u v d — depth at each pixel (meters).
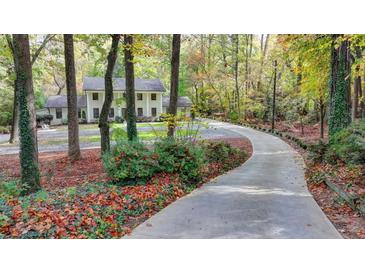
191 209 6.18
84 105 44.59
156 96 46.44
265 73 33.41
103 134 13.16
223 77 37.81
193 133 14.38
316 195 7.26
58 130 36.41
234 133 26.08
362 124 11.19
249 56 37.16
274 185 8.28
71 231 4.75
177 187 7.62
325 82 17.05
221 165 11.39
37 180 8.68
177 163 8.51
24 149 8.52
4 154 19.16
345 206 6.15
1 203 6.17
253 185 8.29
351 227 5.13
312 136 21.22
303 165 11.54
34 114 8.59
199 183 8.59
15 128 25.28
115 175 8.03
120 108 44.22
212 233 4.95
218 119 40.25
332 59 12.59
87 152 17.86
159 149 8.80
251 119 35.25
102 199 6.16
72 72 14.80
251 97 34.44
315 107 28.98
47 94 56.81
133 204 6.18
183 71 46.84
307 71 16.41
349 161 9.23
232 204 6.48
